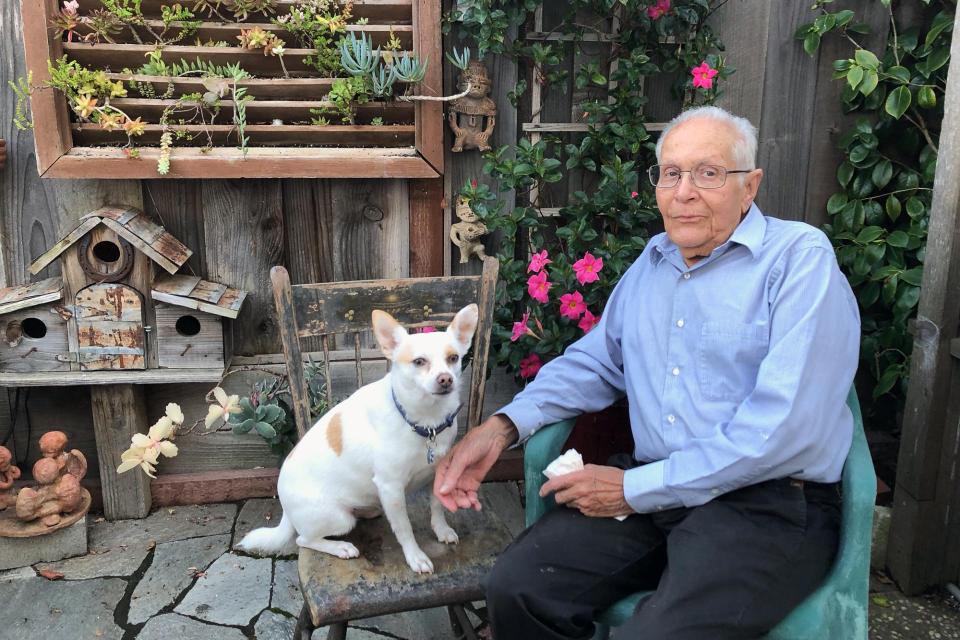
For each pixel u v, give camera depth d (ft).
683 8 8.13
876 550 7.55
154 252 7.39
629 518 5.16
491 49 7.78
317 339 8.76
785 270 4.93
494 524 5.81
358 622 6.86
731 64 8.65
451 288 6.35
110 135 7.64
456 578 5.14
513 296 8.27
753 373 4.98
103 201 7.99
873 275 8.47
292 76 7.89
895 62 8.52
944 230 6.61
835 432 4.84
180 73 7.55
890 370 8.52
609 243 8.03
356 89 7.59
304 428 6.08
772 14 8.50
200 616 6.82
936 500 7.00
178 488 8.66
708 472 4.66
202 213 8.20
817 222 9.19
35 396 8.46
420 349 5.13
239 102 7.47
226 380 8.63
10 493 7.77
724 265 5.14
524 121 8.59
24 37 7.07
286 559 7.70
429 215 8.57
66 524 7.52
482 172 8.60
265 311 8.61
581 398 5.84
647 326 5.47
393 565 5.28
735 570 4.43
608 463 6.02
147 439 7.45
